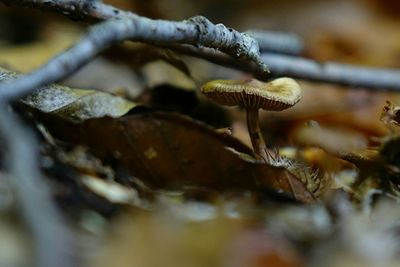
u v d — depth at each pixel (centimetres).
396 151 29
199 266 25
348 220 27
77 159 28
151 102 34
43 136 28
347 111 39
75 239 25
